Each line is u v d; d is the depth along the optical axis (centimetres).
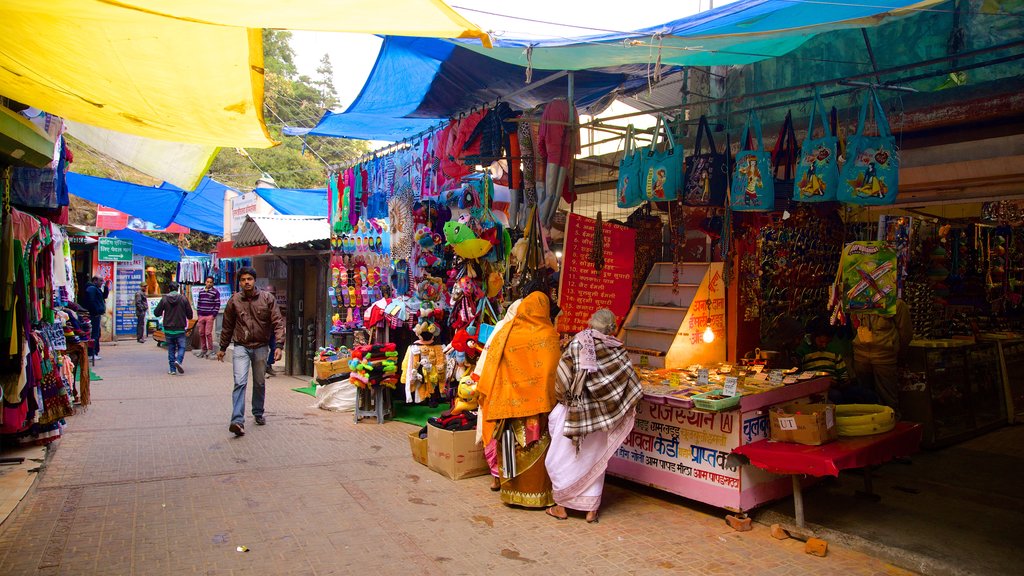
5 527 434
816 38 605
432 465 590
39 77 447
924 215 773
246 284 733
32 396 581
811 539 417
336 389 865
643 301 632
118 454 630
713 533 447
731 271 595
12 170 616
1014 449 659
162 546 412
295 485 541
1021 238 861
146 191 1334
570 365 456
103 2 294
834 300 584
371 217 838
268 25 317
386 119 755
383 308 797
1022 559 386
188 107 507
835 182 442
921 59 537
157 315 1235
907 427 490
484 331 609
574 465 465
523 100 690
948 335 749
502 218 715
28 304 559
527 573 384
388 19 299
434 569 387
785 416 450
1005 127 497
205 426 762
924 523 449
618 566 394
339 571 382
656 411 507
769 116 640
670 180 506
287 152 2372
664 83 751
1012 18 483
